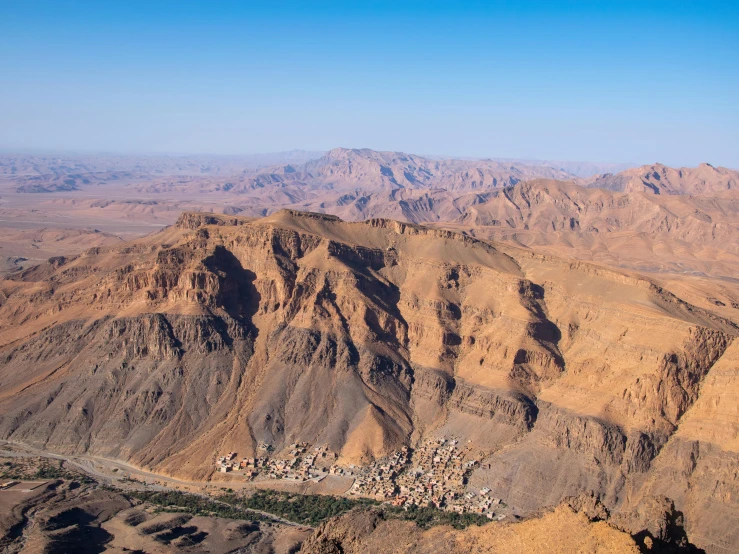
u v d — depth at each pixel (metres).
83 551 162.38
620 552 104.00
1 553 160.62
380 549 130.12
